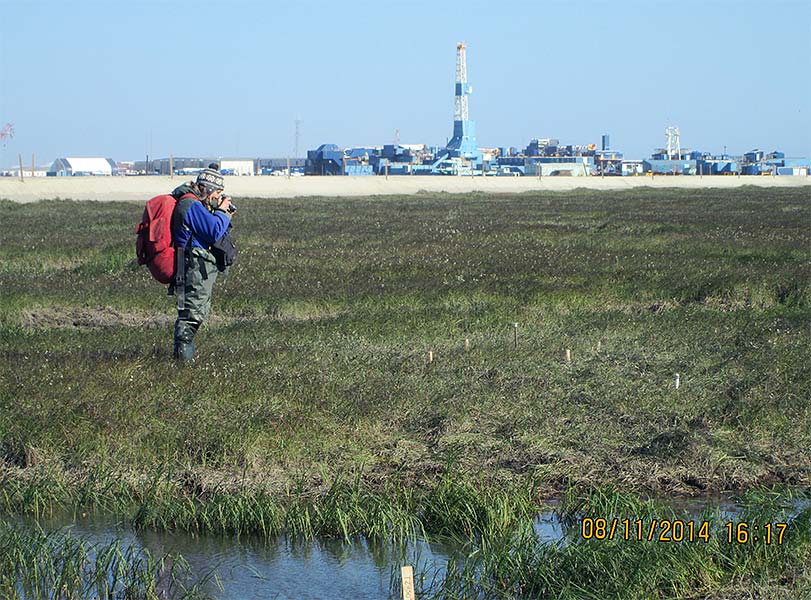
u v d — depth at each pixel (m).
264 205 57.66
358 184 92.25
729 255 26.78
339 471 9.84
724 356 14.21
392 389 11.99
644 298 19.70
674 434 10.62
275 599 7.74
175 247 12.55
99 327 16.75
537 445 10.43
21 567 7.94
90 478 9.56
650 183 108.38
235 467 9.88
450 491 9.07
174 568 8.09
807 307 19.25
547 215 46.94
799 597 7.31
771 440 10.77
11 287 19.91
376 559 8.44
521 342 14.95
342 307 18.41
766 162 154.75
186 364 12.69
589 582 7.52
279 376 12.35
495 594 7.61
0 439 10.35
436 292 19.27
